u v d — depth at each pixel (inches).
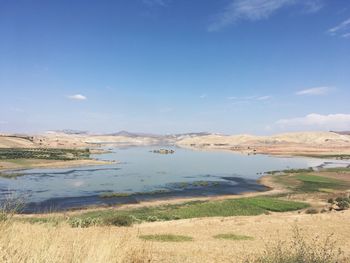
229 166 4613.7
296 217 1374.3
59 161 4446.4
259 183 2994.6
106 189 2527.1
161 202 2118.6
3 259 209.0
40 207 1785.2
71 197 2190.0
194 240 885.8
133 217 1418.6
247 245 762.8
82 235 278.5
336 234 946.7
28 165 3976.4
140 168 4045.3
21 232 253.6
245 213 1685.5
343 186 2787.9
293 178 3287.4
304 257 342.0
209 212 1676.9
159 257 442.9
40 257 218.7
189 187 2721.5
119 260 250.2
